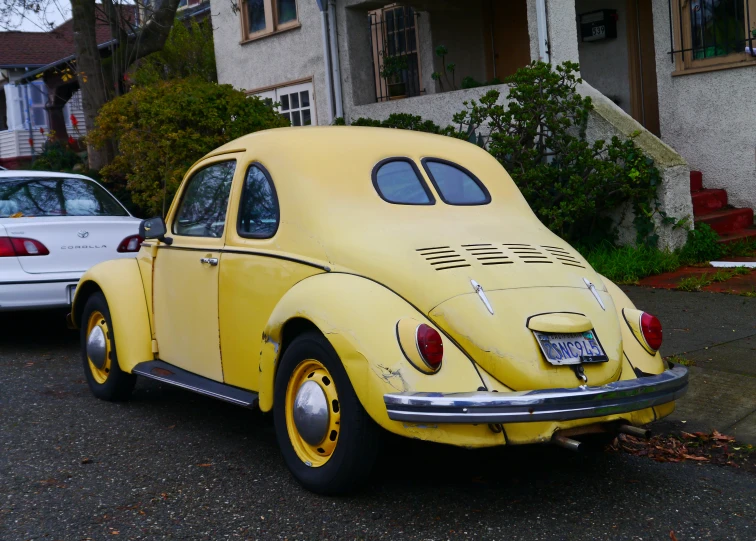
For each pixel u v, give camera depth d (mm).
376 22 15484
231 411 5699
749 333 6785
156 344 5504
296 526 3744
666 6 11039
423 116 12195
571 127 10172
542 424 3664
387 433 3857
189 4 23281
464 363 3650
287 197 4438
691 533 3619
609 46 12953
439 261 3969
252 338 4504
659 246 9617
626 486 4184
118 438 5094
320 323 3809
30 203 7961
